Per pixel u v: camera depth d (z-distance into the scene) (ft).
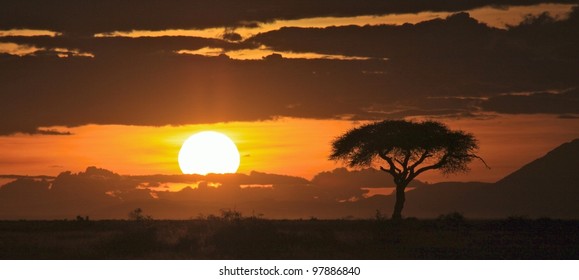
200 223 332.80
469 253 285.64
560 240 330.34
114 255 273.54
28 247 290.15
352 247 296.92
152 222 392.88
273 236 304.71
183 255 272.31
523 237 341.21
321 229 339.57
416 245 310.86
